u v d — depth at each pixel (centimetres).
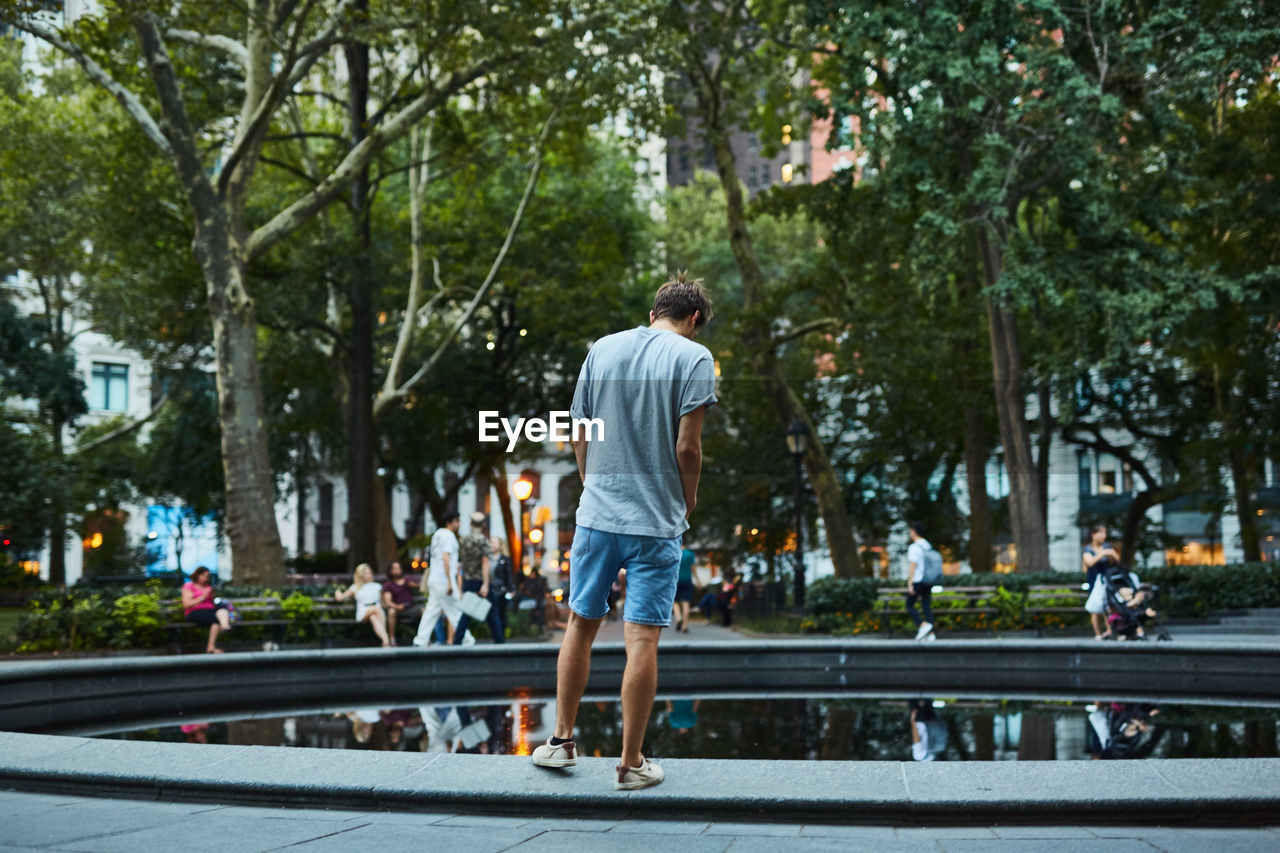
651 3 2117
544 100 2598
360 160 2200
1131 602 1499
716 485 3516
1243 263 2452
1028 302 1958
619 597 3006
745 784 387
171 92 1995
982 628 2031
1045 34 2080
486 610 1438
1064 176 2098
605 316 3145
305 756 439
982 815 364
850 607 2191
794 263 3691
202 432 3659
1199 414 2880
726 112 2748
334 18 1919
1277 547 3762
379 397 2653
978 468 2834
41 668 770
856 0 2048
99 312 3534
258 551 2055
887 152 2170
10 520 3006
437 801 389
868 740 601
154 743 470
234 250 2098
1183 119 2239
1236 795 360
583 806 380
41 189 2992
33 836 341
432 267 3238
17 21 1920
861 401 3259
